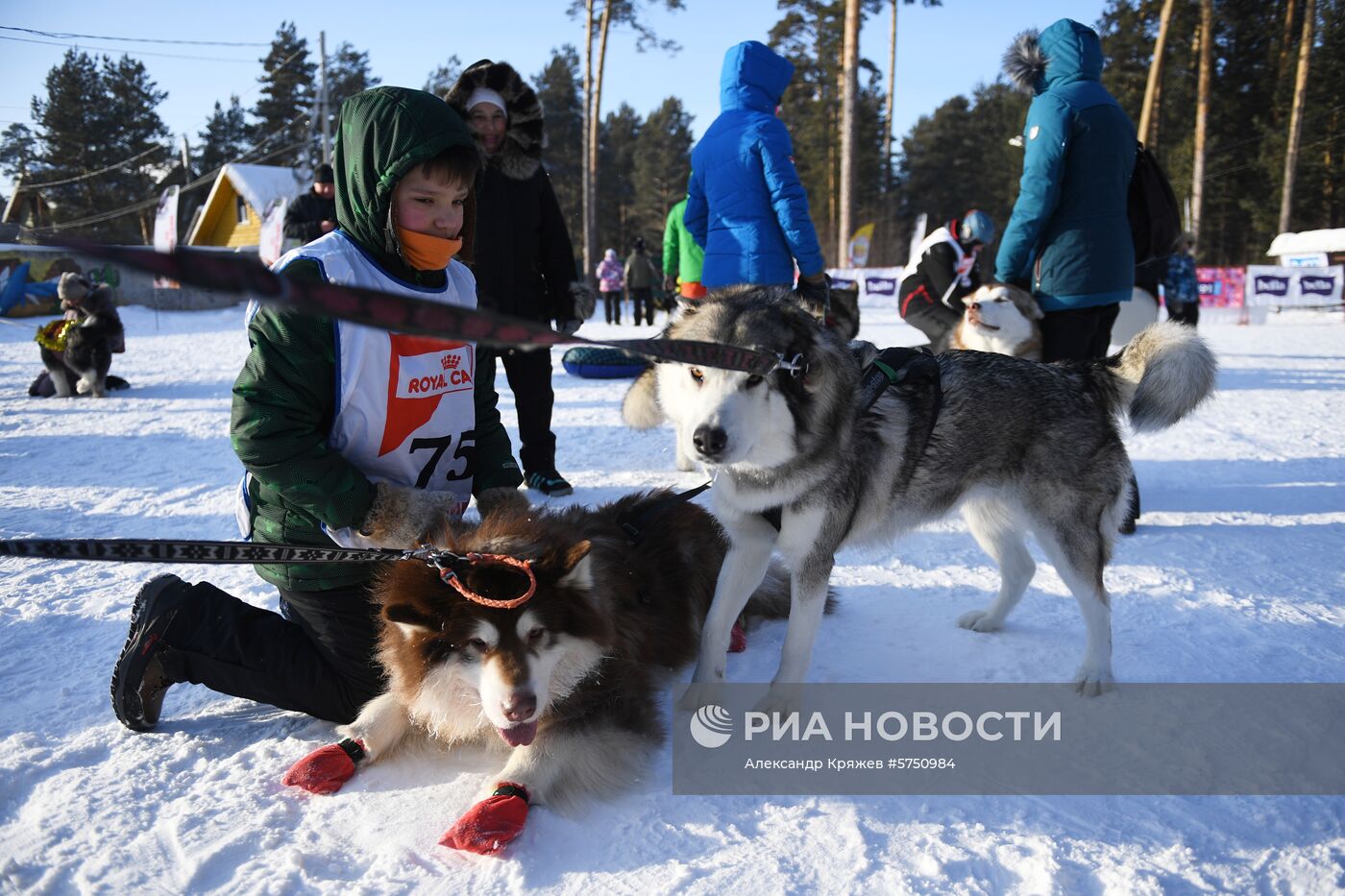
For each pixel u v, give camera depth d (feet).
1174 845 6.27
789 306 8.10
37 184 135.23
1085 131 14.35
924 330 20.04
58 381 27.32
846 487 8.39
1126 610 10.70
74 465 17.98
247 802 6.70
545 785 6.67
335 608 7.44
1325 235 76.07
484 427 8.82
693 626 9.38
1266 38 99.60
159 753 7.36
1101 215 14.67
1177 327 9.70
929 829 6.49
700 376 7.93
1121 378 9.80
